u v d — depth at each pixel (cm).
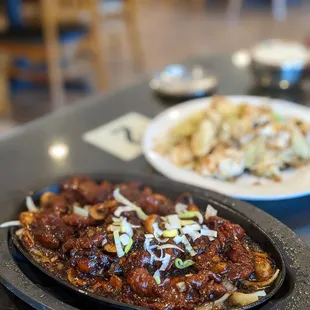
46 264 40
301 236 49
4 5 155
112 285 37
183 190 49
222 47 215
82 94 166
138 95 84
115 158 64
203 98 83
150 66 197
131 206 44
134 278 36
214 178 58
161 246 39
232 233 42
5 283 38
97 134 71
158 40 228
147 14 271
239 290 38
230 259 40
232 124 62
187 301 36
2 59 157
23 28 148
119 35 214
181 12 274
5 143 67
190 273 38
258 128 61
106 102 81
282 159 60
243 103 69
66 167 62
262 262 39
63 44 146
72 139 69
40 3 144
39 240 42
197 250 40
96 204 46
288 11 265
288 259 40
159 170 58
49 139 69
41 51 145
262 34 231
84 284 38
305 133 62
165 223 41
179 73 91
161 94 84
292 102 82
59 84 153
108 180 51
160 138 66
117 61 200
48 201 48
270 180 58
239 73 94
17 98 165
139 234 40
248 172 60
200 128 62
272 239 42
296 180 57
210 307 36
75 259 39
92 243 39
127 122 75
